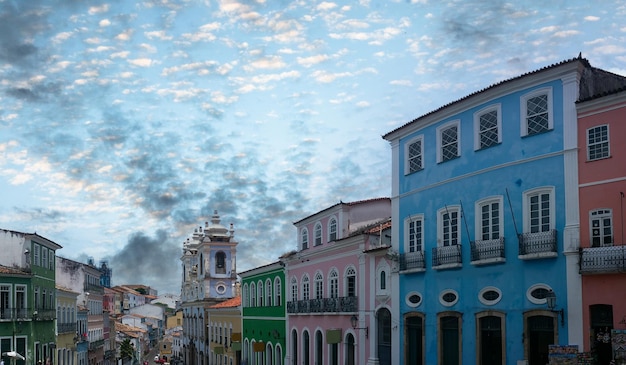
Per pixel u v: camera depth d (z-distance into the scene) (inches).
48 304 1792.6
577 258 791.7
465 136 971.3
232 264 2608.3
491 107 928.9
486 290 911.0
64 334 1975.9
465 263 949.2
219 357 2273.6
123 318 4311.0
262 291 1766.7
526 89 877.8
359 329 1190.9
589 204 792.9
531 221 860.6
